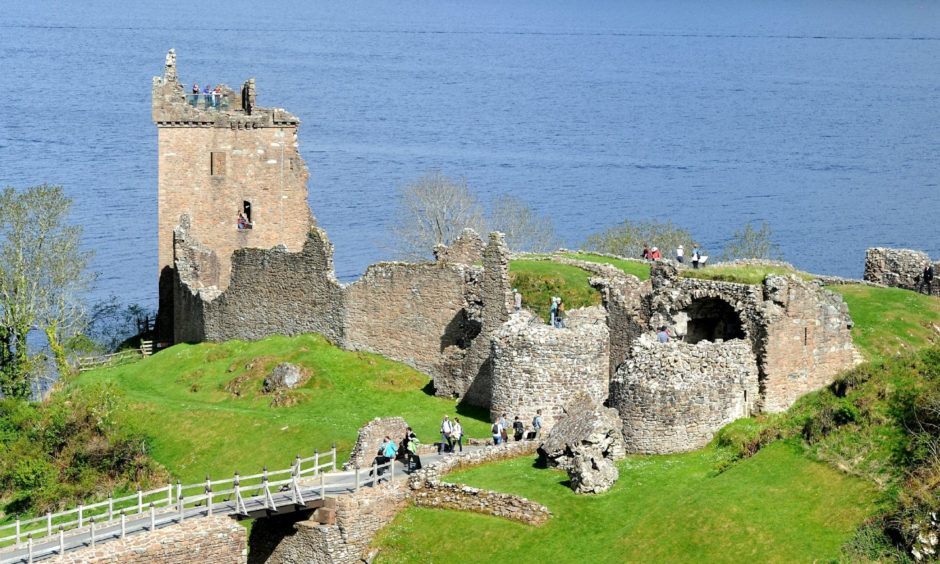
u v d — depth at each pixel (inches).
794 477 3011.8
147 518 3262.8
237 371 4603.8
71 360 5285.4
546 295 4274.1
